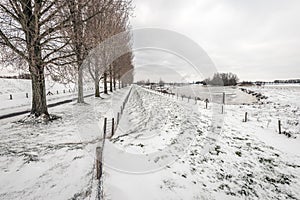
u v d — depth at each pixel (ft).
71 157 14.60
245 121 41.50
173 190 12.65
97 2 32.27
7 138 20.33
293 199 13.91
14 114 35.40
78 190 10.82
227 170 17.22
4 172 11.91
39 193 10.30
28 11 27.66
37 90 29.27
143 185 12.46
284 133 32.01
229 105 69.15
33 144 18.20
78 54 31.07
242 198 13.43
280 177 16.93
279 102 70.74
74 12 26.89
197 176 15.26
